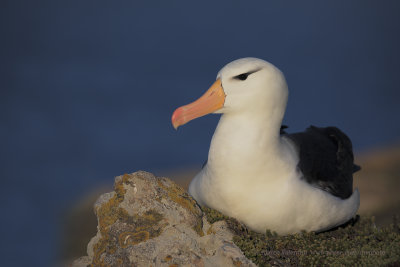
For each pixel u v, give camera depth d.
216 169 5.33
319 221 5.54
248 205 5.34
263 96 5.21
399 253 4.91
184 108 5.36
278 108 5.29
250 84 5.20
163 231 4.90
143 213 4.99
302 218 5.44
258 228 5.50
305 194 5.38
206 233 5.12
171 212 5.00
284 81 5.35
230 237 5.11
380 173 14.86
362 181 14.30
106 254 4.95
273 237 5.45
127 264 4.75
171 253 4.62
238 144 5.21
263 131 5.23
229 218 5.50
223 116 5.43
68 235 12.57
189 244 4.69
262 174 5.25
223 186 5.34
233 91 5.25
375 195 12.99
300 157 5.66
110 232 5.00
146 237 4.87
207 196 5.60
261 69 5.23
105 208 5.17
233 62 5.34
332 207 5.56
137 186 5.10
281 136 6.00
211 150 5.39
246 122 5.25
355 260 4.95
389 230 5.59
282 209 5.32
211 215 5.52
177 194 5.16
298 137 6.11
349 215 5.87
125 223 4.99
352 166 6.42
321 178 5.66
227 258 4.60
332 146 6.23
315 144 6.03
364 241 5.43
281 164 5.31
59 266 11.17
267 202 5.30
